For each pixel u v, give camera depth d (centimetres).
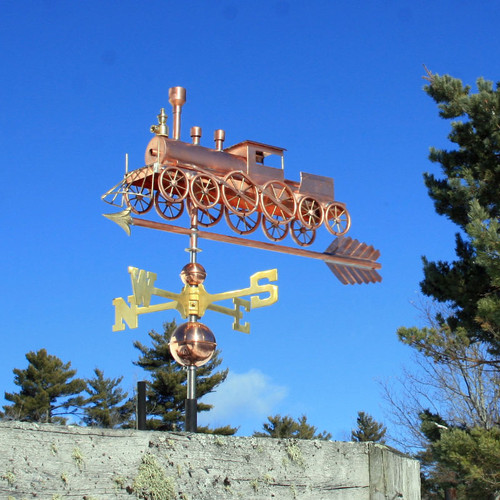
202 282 475
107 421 3091
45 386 3083
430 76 1877
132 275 450
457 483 2186
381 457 422
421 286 1806
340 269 610
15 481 291
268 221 595
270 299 488
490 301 1544
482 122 1786
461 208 1798
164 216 546
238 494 358
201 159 555
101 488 315
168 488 334
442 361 1769
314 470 395
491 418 2455
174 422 3083
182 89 576
